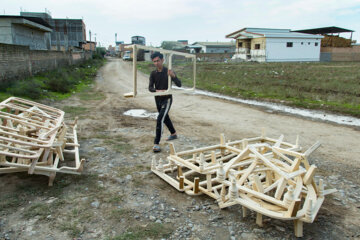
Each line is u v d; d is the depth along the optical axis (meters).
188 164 4.02
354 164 5.20
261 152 4.29
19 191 3.90
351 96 12.24
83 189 4.05
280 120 8.84
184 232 3.17
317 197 3.43
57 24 44.78
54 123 5.23
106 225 3.26
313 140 6.72
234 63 40.69
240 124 8.32
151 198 3.88
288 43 44.16
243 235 3.13
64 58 24.22
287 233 3.16
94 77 23.69
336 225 3.33
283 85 16.08
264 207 3.20
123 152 5.65
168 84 5.51
